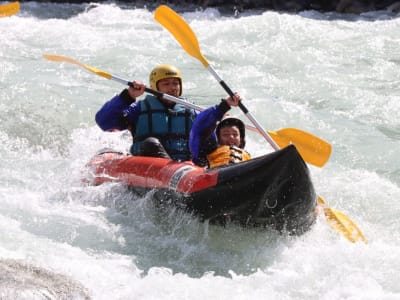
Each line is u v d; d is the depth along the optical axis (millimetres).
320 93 25609
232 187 14047
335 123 23078
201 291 12102
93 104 23469
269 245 14531
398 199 17828
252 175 13781
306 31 33188
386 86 26375
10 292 10633
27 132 21422
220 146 16719
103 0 50031
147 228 15148
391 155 20812
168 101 18062
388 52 30422
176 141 17828
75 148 20578
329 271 13141
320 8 49594
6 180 17688
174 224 15125
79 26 35281
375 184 18734
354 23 36250
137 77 26625
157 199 15414
